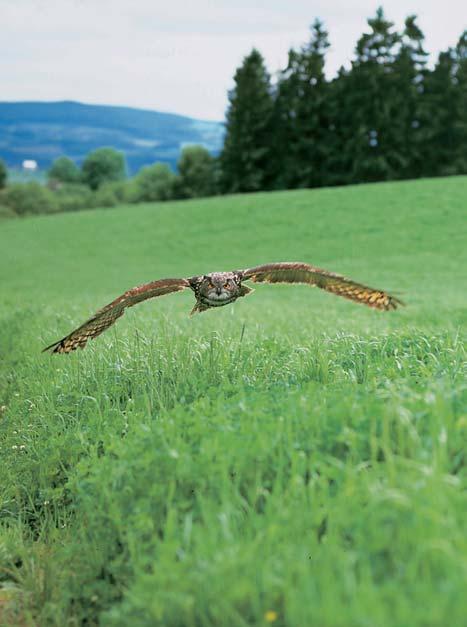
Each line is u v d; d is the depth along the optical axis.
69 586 6.51
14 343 15.87
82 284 41.44
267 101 92.50
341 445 6.02
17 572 6.98
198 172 108.69
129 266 47.47
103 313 6.48
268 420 6.45
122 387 9.47
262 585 4.75
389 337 11.07
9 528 7.97
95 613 6.10
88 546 6.64
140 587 5.07
